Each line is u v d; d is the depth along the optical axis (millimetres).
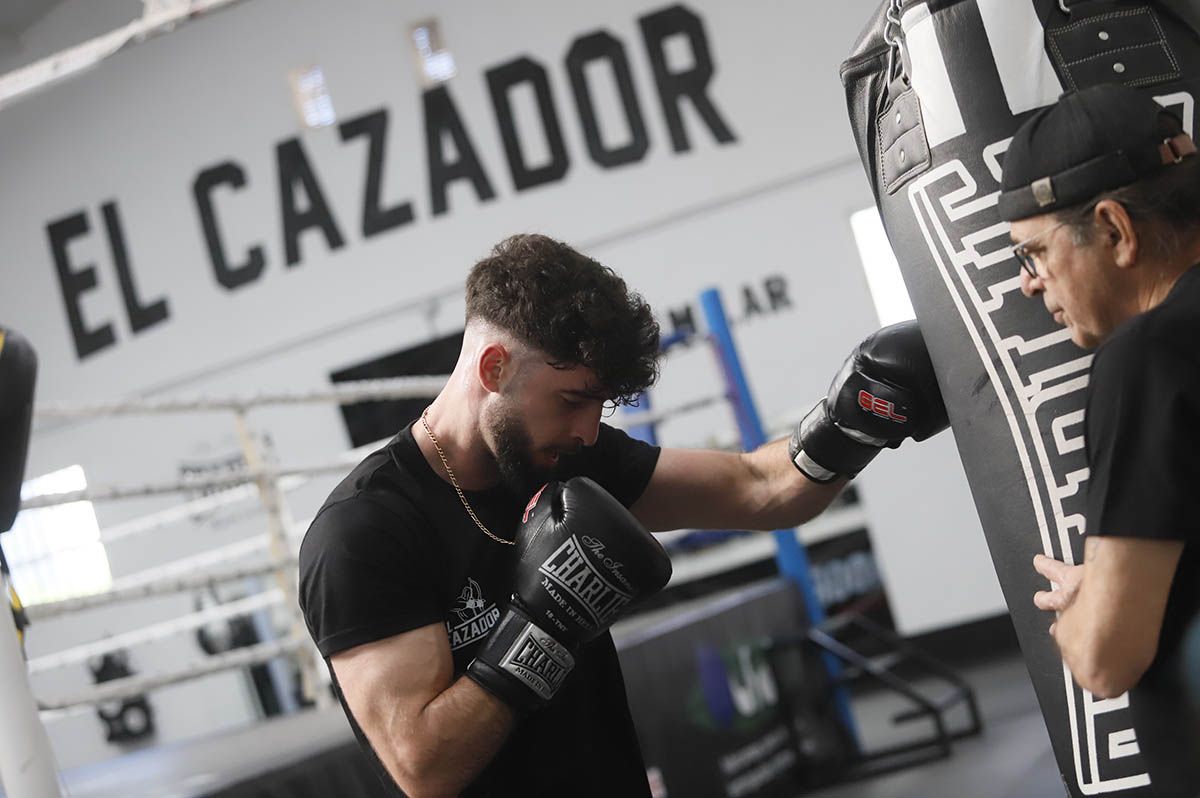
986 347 1346
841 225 6977
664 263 7234
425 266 7652
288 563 3990
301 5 7832
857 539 6898
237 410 3889
